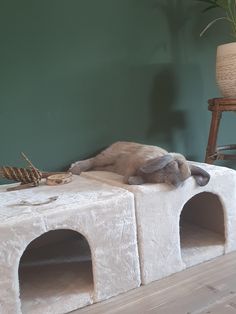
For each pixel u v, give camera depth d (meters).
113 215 1.25
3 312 1.06
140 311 1.17
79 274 1.38
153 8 1.93
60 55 1.67
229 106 1.83
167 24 2.00
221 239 1.62
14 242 1.07
